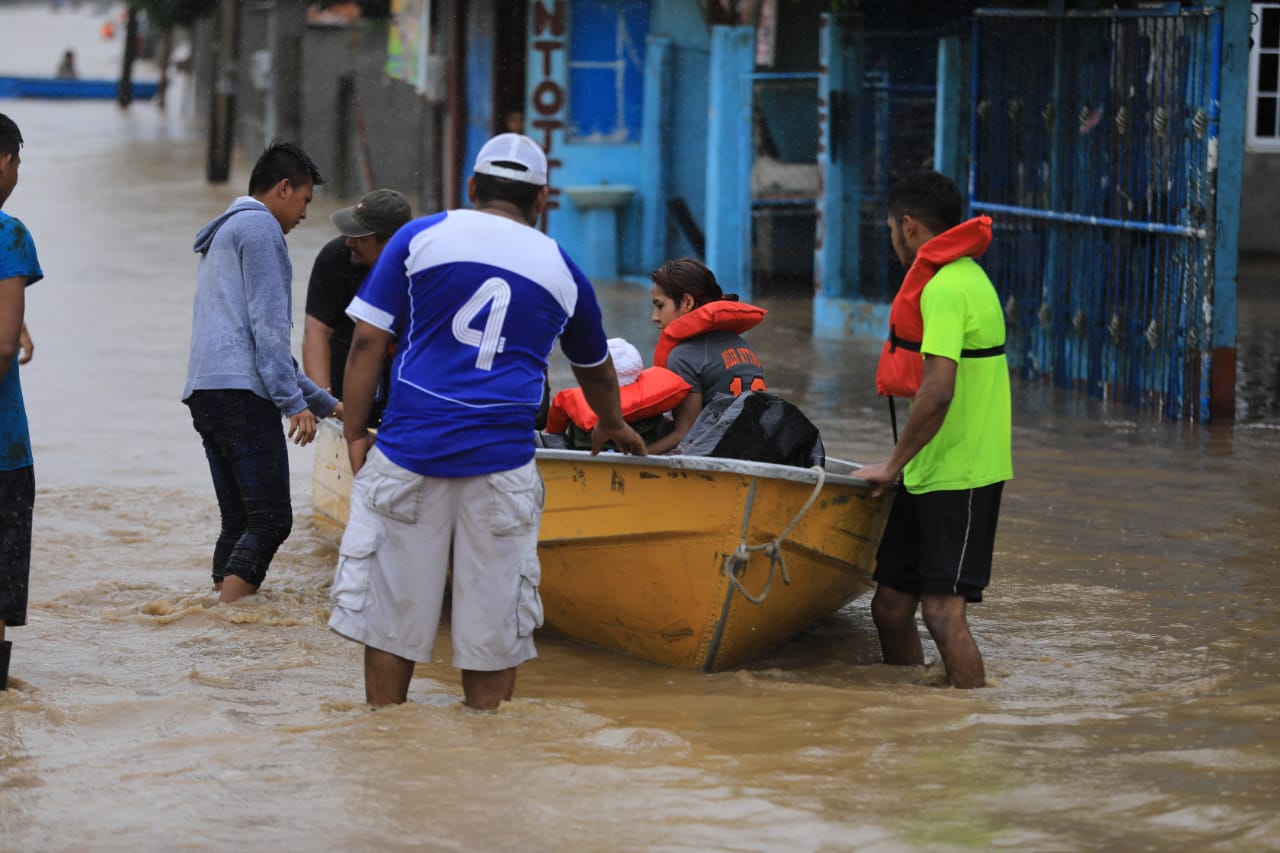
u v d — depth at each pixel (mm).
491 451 9125
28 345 13219
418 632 9367
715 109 32344
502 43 39406
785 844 7562
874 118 29375
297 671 10789
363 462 9516
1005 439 10633
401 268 9086
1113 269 22547
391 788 8234
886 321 28562
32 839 7562
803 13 35625
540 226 37438
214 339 12516
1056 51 23562
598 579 11250
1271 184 39594
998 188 25391
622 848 7504
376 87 55875
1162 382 21594
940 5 28344
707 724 9633
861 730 9469
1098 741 9242
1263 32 38844
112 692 10102
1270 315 31125
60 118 93625
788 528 10656
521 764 8625
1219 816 7938
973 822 7859
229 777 8391
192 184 59406
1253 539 15016
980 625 12281
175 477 17625
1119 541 14945
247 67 75188
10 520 10039
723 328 12297
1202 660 11328
